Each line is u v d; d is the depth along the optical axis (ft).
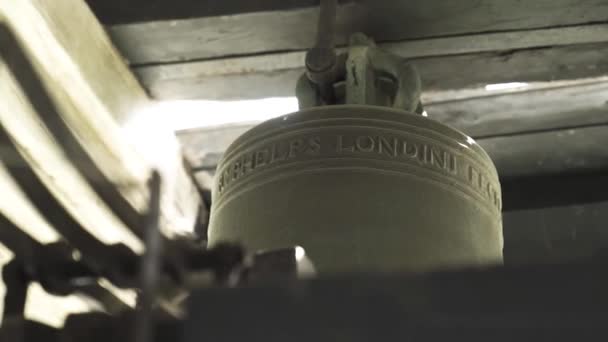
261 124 3.90
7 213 4.03
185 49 5.25
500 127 5.95
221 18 4.99
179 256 2.19
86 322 2.31
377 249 3.34
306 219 3.44
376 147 3.60
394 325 1.81
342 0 4.84
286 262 2.36
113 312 2.66
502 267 1.83
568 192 6.13
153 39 5.17
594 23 5.04
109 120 5.09
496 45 5.18
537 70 5.41
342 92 4.39
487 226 3.72
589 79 5.56
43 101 4.44
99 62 5.04
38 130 4.40
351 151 3.58
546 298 1.79
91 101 4.91
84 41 4.89
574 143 6.03
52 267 2.50
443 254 3.40
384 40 5.06
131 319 2.29
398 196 3.48
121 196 5.00
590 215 6.06
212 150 6.21
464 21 4.99
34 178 4.30
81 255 2.50
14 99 4.21
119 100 5.24
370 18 4.92
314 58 4.30
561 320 1.77
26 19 4.34
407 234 3.40
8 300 2.47
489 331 1.78
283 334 1.82
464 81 5.46
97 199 4.81
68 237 3.66
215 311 1.85
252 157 3.78
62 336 2.29
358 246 3.34
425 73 5.36
